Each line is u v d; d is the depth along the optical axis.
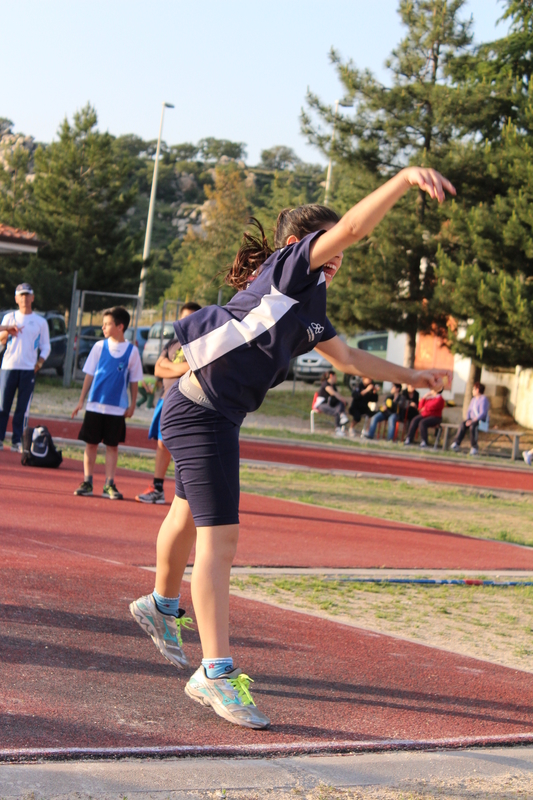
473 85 26.28
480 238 22.88
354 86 25.20
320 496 12.40
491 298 21.88
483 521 11.65
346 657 4.45
